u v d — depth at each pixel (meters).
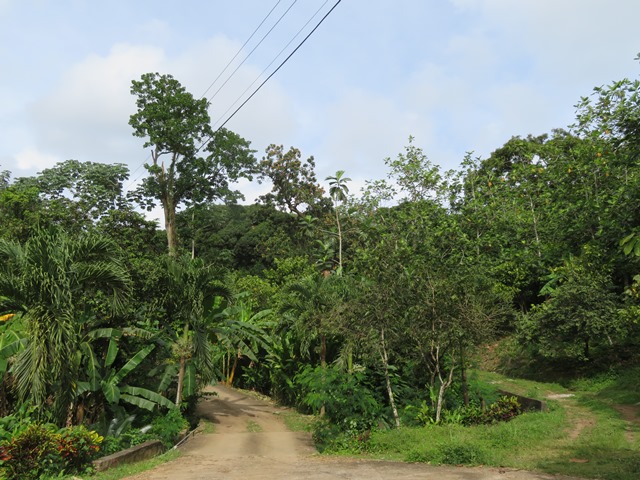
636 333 22.81
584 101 23.69
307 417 20.47
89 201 29.78
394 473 8.70
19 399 11.53
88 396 14.18
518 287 29.84
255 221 58.56
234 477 8.93
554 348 22.27
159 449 12.91
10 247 12.05
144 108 37.53
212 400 25.28
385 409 15.32
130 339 15.98
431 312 13.60
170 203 38.72
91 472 9.55
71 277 11.77
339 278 19.08
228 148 39.59
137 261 16.27
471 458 9.32
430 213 29.91
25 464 8.95
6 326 12.80
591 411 15.15
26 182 36.97
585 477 7.48
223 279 17.39
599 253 22.27
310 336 19.38
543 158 30.11
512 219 31.08
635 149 13.15
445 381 15.26
